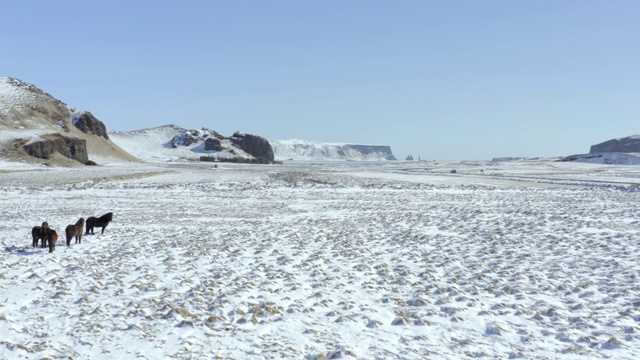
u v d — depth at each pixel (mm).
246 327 10430
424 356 9062
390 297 12773
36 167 92875
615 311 11562
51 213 30891
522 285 13750
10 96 158500
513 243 20812
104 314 11086
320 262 16844
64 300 12133
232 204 38094
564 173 102438
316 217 30531
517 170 119875
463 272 15531
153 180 63719
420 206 37312
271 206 36938
